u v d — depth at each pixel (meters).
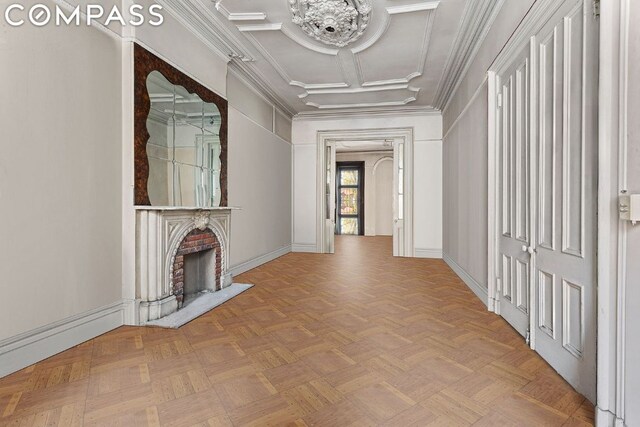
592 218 1.84
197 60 4.01
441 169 7.16
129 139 3.03
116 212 2.98
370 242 10.41
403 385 2.05
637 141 1.46
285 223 7.47
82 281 2.66
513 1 2.90
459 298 3.99
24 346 2.24
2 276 2.11
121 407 1.81
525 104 2.67
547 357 2.33
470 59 4.40
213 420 1.71
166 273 3.30
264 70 5.25
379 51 4.61
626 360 1.52
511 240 3.01
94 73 2.74
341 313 3.43
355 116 7.56
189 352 2.51
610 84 1.59
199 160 4.05
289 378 2.13
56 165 2.43
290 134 7.76
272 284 4.70
